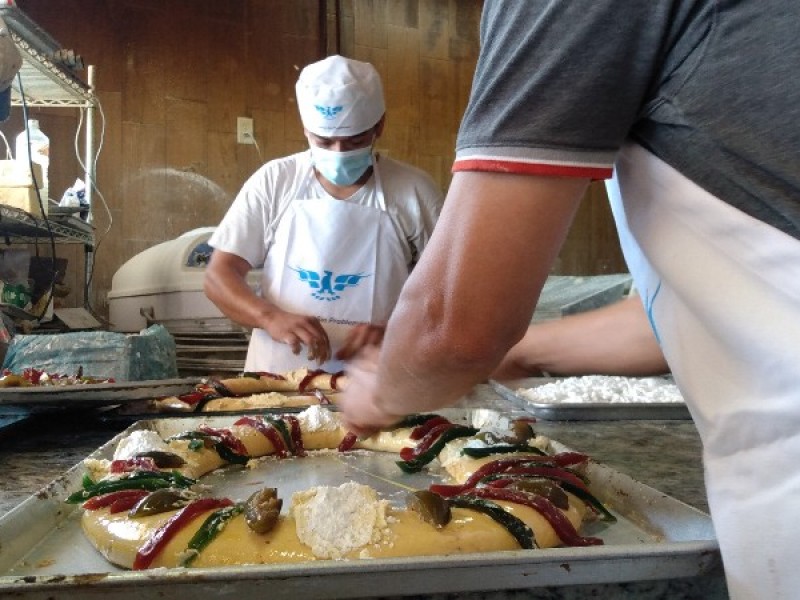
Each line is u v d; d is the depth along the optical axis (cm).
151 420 127
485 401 171
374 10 421
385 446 125
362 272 201
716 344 59
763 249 53
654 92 56
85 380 163
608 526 86
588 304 294
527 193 55
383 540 72
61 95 301
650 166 59
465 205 57
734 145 53
